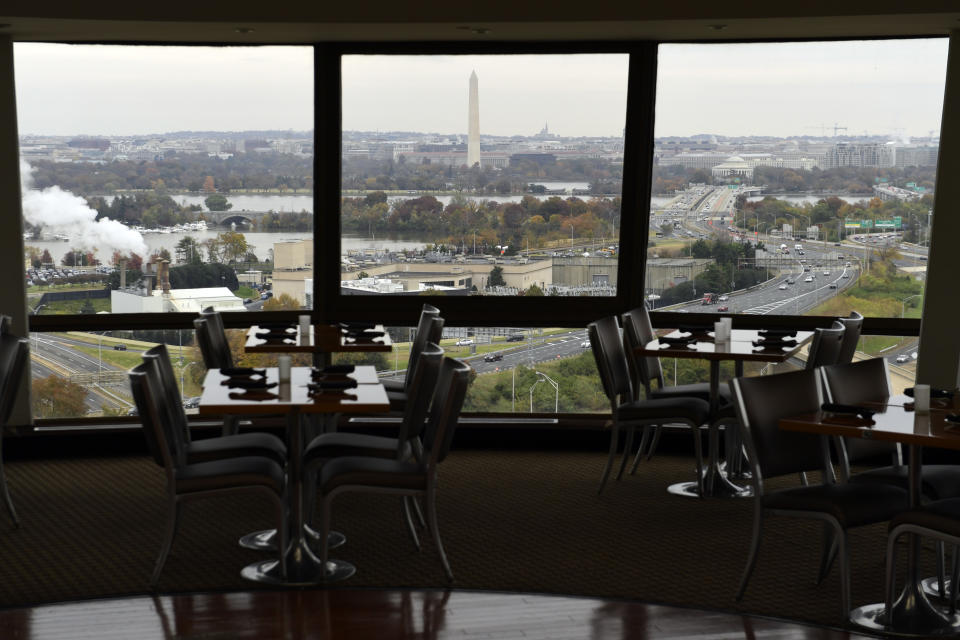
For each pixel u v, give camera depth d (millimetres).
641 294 7543
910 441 3971
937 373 6906
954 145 6707
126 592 4582
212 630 4145
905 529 4090
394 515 5836
